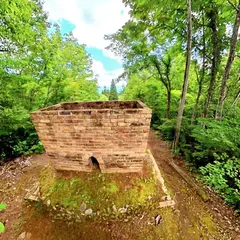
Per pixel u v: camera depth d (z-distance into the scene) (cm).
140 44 784
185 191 387
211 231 292
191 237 276
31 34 638
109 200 290
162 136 868
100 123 266
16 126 533
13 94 637
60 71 880
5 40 568
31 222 294
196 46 711
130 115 255
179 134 623
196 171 481
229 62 529
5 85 582
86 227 272
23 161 541
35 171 472
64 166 335
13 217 314
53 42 801
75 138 289
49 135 297
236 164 384
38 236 271
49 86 823
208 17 619
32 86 661
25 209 323
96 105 414
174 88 1107
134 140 281
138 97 1595
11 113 510
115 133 274
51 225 282
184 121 693
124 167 319
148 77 1201
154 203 303
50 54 776
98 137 281
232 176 370
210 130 446
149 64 930
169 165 523
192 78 1060
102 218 278
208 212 333
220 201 365
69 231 270
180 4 549
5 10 486
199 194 379
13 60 529
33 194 334
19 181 434
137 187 308
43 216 296
